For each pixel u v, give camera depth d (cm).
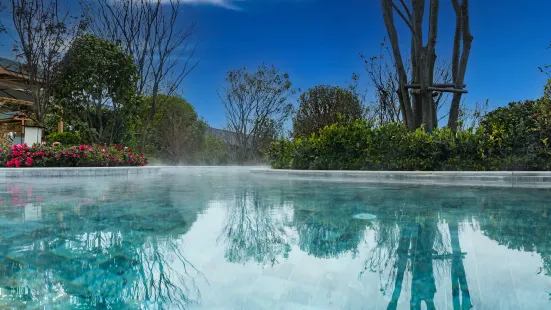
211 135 1639
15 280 113
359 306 93
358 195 353
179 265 130
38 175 612
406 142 607
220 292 105
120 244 160
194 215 238
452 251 147
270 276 118
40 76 1026
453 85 680
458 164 564
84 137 988
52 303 96
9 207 271
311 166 698
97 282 113
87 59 922
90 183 515
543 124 543
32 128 916
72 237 173
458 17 688
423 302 96
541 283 109
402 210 257
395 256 141
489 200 310
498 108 633
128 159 856
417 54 707
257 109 1545
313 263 133
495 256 139
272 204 291
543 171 497
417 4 671
